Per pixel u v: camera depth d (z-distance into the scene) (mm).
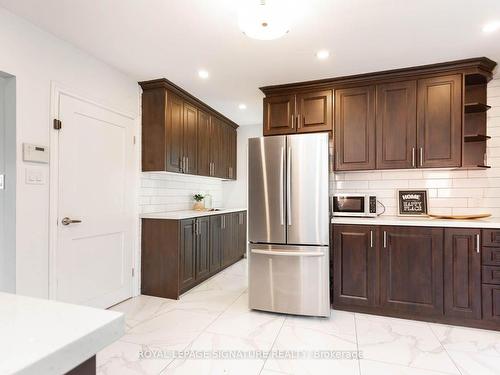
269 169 2809
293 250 2729
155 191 3580
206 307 2918
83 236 2604
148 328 2457
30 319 604
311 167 2701
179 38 2344
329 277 2674
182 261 3223
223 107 4188
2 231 2098
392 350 2129
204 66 2840
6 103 2084
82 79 2578
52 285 2314
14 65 2055
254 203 2852
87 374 587
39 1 1893
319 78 3094
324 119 3145
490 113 2969
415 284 2617
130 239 3170
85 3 1913
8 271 2074
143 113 3295
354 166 3035
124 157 3080
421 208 3072
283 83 3238
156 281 3227
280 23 1821
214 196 5129
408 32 2232
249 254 2836
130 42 2416
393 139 2918
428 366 1932
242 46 2457
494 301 2436
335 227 2832
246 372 1865
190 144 3723
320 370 1889
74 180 2518
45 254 2271
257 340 2270
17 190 2072
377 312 2748
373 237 2727
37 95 2209
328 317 2686
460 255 2510
